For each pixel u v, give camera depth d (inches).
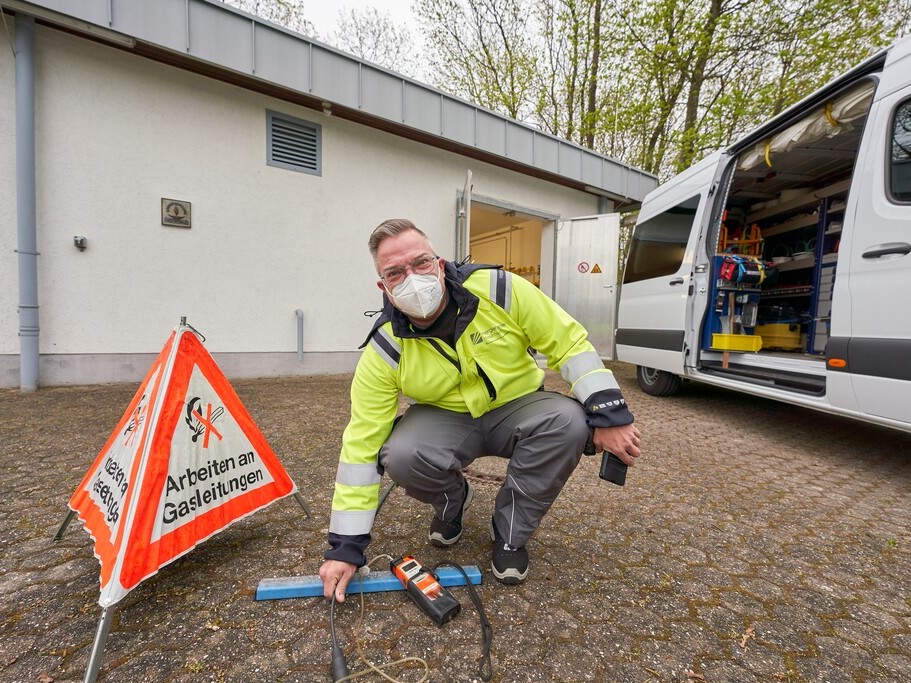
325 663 46.9
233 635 50.6
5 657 46.6
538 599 57.9
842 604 58.6
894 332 90.1
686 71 402.9
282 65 188.5
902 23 351.9
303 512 81.0
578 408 58.3
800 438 135.6
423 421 60.3
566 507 85.7
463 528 76.7
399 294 49.2
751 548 72.0
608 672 46.4
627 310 209.3
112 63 169.8
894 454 120.5
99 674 44.6
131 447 58.1
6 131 155.0
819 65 364.5
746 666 47.7
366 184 233.5
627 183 338.0
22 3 144.6
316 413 150.3
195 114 187.2
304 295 218.4
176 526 55.6
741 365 155.2
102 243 171.5
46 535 70.4
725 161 154.5
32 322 158.9
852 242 100.0
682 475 104.0
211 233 193.2
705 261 158.6
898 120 93.5
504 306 56.3
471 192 268.5
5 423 125.1
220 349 198.5
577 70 457.7
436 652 48.4
